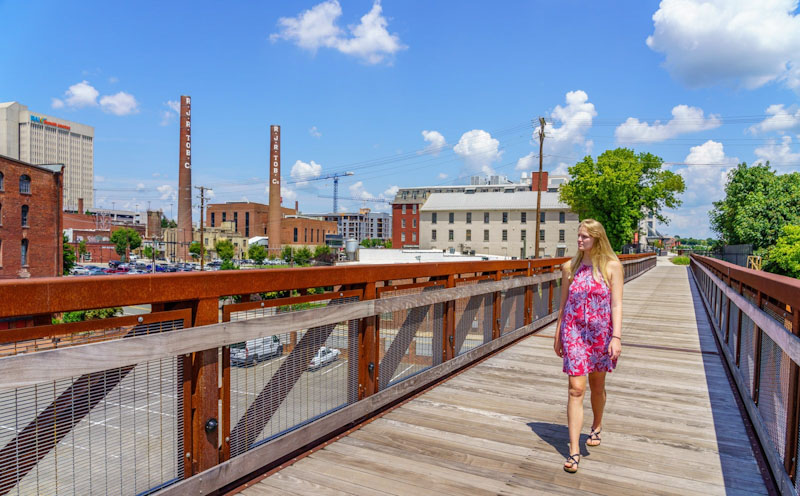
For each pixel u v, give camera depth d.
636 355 6.93
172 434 2.43
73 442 2.00
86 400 2.04
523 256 66.00
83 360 1.99
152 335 2.26
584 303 3.21
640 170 49.06
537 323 8.48
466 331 5.96
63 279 1.93
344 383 3.77
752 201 37.56
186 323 2.48
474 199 81.31
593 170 49.88
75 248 118.88
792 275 30.22
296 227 137.25
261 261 116.81
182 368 2.48
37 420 1.88
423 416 4.23
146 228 139.38
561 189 55.31
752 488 2.96
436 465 3.25
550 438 3.76
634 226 50.50
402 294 4.56
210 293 2.56
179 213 125.06
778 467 2.90
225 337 2.65
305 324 3.27
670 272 33.88
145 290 2.23
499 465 3.26
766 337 3.56
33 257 49.41
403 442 3.64
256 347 2.94
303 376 3.34
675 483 3.03
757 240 35.31
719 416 4.31
